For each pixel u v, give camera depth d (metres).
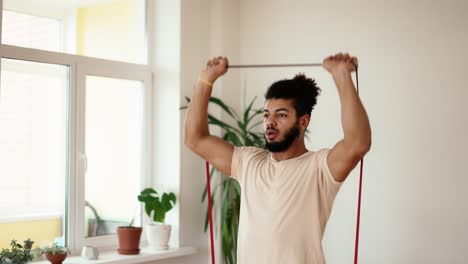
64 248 3.66
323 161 2.09
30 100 3.78
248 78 4.64
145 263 4.08
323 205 2.12
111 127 4.24
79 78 4.01
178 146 4.36
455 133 3.77
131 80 4.38
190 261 4.43
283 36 4.51
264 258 2.08
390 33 4.03
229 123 4.59
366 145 2.00
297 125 2.17
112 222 4.24
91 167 4.11
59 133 3.94
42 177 3.85
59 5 3.95
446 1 3.83
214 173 4.53
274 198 2.11
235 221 4.28
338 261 4.18
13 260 3.28
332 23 4.28
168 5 4.43
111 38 4.28
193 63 4.47
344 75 2.02
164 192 4.37
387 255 3.98
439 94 3.83
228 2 4.62
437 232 3.80
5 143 3.66
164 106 4.43
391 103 4.00
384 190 3.99
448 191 3.78
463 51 3.76
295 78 2.23
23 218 3.75
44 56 3.80
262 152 2.29
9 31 3.66
